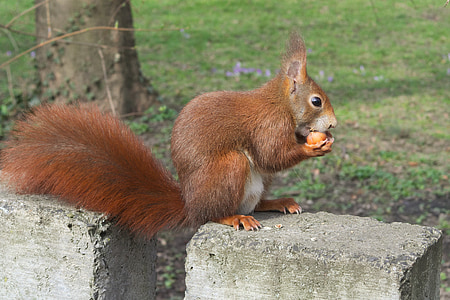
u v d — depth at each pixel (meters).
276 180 9.74
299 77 4.44
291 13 22.58
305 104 4.42
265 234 3.95
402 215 8.34
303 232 4.02
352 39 19.66
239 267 3.79
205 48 18.20
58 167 4.28
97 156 4.31
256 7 23.12
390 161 10.41
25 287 4.36
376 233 3.99
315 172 9.84
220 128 4.18
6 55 12.54
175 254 7.68
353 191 9.19
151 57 17.14
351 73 16.27
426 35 20.23
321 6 23.62
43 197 4.44
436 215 8.37
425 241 3.81
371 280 3.46
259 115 4.29
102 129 4.45
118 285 4.41
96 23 10.88
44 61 11.34
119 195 4.25
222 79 15.02
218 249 3.83
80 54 11.05
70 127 4.40
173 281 6.96
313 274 3.61
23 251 4.30
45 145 4.34
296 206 4.57
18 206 4.27
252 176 4.38
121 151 4.36
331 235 3.94
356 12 22.89
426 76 16.19
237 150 4.22
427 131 11.97
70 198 4.29
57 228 4.18
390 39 19.77
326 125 4.48
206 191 4.11
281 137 4.32
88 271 4.17
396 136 11.62
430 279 3.85
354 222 4.28
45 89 11.45
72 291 4.24
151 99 12.05
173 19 21.12
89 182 4.23
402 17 22.27
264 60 17.06
